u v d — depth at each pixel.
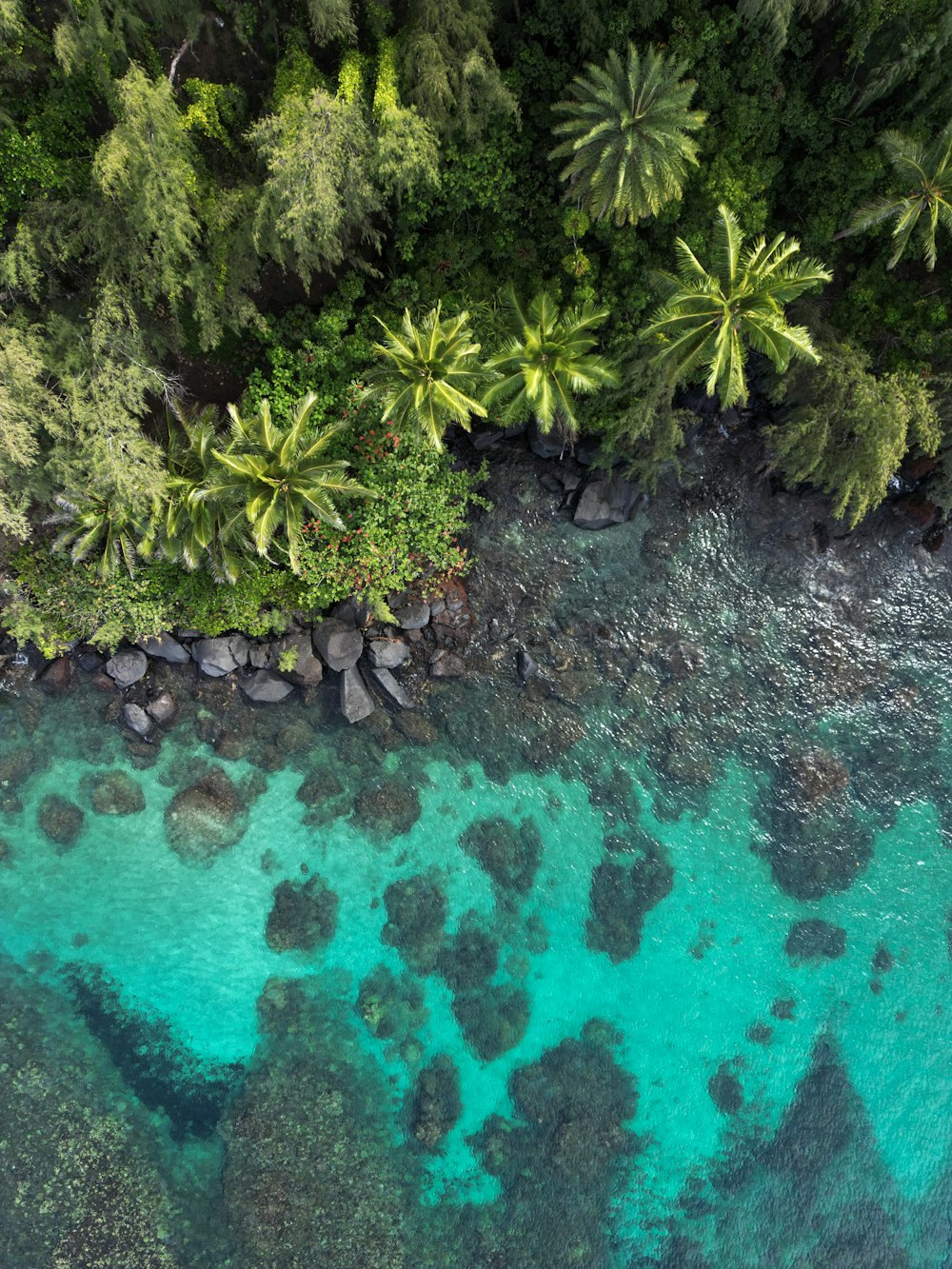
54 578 23.50
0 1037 24.41
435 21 17.88
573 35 20.23
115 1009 24.95
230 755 25.66
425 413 18.25
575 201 20.66
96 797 25.31
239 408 23.33
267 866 25.56
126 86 16.72
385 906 25.69
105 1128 24.25
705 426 25.78
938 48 18.38
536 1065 25.33
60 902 25.16
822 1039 25.75
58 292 20.44
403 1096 25.03
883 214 18.91
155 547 22.30
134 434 19.84
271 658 25.00
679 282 17.91
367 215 20.56
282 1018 25.14
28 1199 23.62
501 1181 24.70
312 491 18.97
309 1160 24.39
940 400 21.80
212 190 19.59
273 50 20.20
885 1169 25.14
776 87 20.33
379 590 23.59
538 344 18.11
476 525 25.81
